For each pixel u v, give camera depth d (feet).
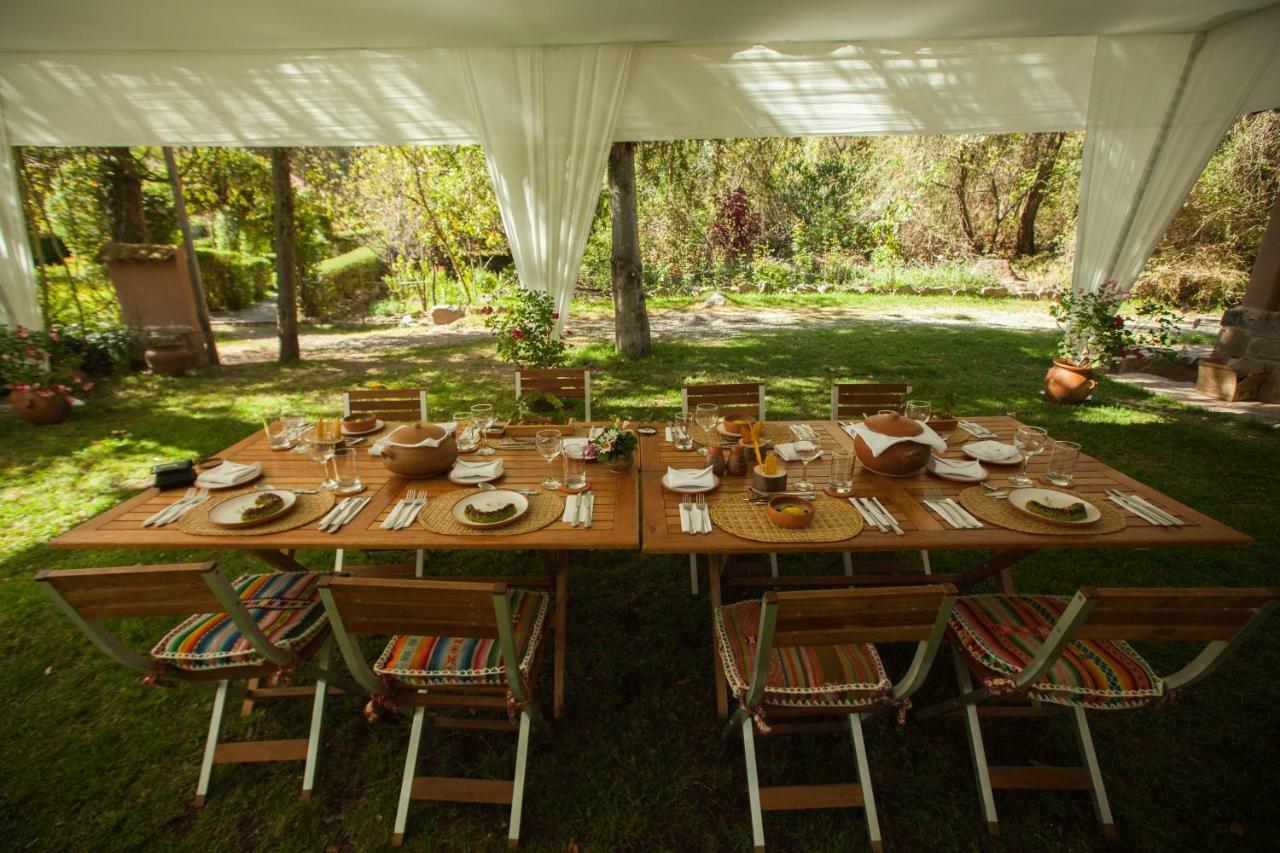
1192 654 7.67
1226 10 13.04
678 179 31.83
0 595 8.92
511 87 14.78
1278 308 16.62
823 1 11.90
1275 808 5.81
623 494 6.91
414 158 30.45
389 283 36.55
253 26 12.71
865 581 8.41
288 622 6.21
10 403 17.47
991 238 40.83
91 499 11.76
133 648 7.97
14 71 14.76
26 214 20.15
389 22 12.57
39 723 6.86
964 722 6.78
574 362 21.21
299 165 31.99
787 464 7.71
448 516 6.33
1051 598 6.56
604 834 5.66
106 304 23.63
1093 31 14.34
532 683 5.84
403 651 5.78
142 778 6.24
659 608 8.70
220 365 22.38
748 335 25.70
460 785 5.79
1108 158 15.88
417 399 9.70
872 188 38.55
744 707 5.36
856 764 5.64
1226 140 27.37
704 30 13.51
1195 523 6.12
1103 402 16.81
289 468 7.64
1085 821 5.74
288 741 6.28
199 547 5.90
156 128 15.37
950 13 12.78
